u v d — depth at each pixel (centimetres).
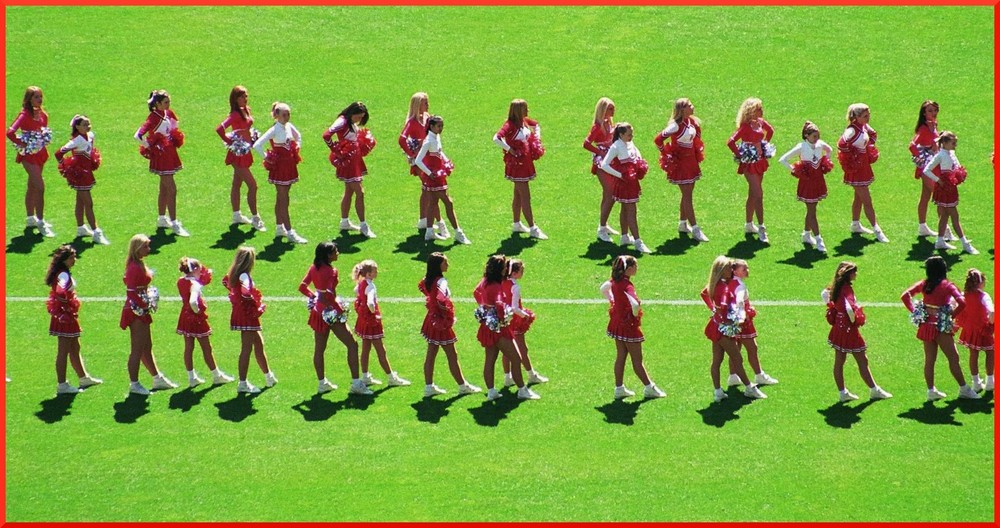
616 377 3466
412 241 4319
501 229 4391
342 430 3350
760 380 3516
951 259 4150
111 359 3688
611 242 4306
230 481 3144
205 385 3569
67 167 4234
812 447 3250
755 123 4216
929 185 4225
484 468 3178
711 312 3894
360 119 4278
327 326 3459
